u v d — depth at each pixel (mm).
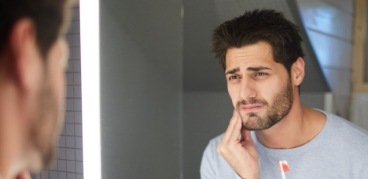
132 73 1526
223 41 1159
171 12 1528
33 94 654
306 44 1113
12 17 609
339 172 1058
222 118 1491
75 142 1495
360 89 1108
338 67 1123
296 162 1099
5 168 655
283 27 1087
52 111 686
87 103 1458
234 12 1314
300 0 1105
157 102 1617
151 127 1614
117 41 1468
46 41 650
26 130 661
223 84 1469
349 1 1091
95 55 1427
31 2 621
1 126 641
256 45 1100
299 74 1118
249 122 1137
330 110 1144
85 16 1415
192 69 1525
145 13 1540
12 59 624
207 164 1299
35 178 1482
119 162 1517
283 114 1102
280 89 1099
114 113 1480
